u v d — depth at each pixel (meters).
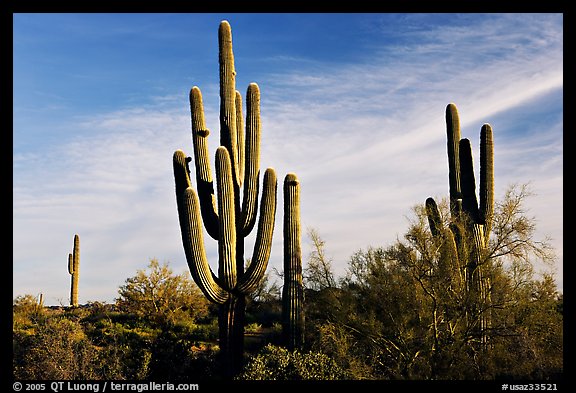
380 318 15.32
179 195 16.73
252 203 16.11
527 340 14.52
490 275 15.05
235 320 15.66
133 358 16.48
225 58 16.70
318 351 15.19
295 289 15.85
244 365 15.57
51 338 15.85
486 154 16.70
